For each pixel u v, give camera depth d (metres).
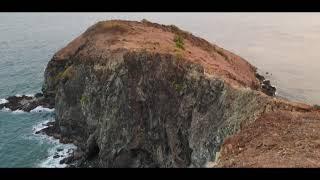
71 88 82.56
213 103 54.19
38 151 76.31
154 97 65.12
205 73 60.06
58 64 95.50
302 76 103.38
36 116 92.62
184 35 100.50
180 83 61.75
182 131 59.03
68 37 185.12
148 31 95.06
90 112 76.88
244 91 50.25
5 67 132.75
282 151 37.53
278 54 129.75
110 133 70.44
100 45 83.50
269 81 98.69
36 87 111.00
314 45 142.00
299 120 43.88
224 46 145.75
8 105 98.25
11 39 182.25
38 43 172.62
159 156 64.12
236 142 41.88
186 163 58.06
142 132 67.00
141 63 68.12
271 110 46.12
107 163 70.19
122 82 69.94
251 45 146.50
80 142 79.12
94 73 77.62
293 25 192.12
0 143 79.38
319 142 38.72
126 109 68.75
